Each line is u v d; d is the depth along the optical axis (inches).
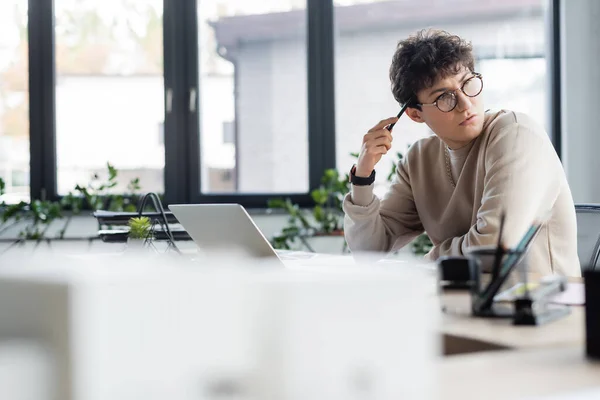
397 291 18.5
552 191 77.2
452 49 78.0
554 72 174.1
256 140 180.2
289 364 17.0
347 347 17.7
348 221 89.8
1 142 179.3
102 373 14.9
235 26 179.6
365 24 178.4
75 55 179.9
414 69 79.1
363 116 178.7
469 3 175.8
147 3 178.9
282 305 17.0
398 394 18.5
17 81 179.8
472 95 78.4
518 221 72.3
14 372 14.8
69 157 179.9
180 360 15.8
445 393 25.3
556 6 173.6
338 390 17.6
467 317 42.8
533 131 77.6
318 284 17.4
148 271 15.9
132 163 179.9
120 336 15.1
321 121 178.5
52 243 165.5
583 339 34.2
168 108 178.2
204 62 179.3
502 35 175.6
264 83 180.1
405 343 18.7
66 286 14.5
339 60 179.0
